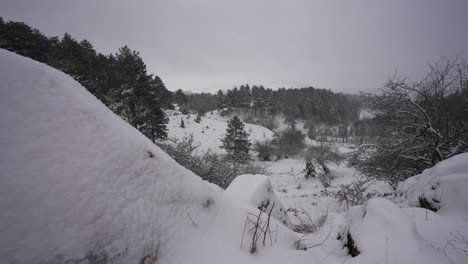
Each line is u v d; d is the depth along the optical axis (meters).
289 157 37.41
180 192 1.61
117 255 1.13
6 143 1.01
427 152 7.01
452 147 6.68
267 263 1.51
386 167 7.56
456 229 2.02
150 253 1.26
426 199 2.96
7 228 0.88
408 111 7.34
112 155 1.33
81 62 21.92
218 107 73.94
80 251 1.02
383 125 8.33
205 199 1.78
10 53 1.32
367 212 2.24
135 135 1.61
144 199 1.37
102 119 1.45
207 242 1.54
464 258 1.57
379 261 1.57
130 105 16.92
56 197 1.03
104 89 21.55
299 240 2.19
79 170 1.16
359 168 8.53
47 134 1.15
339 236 2.55
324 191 12.57
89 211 1.11
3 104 1.10
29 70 1.30
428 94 7.02
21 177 0.98
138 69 18.12
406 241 1.68
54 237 0.97
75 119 1.30
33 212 0.96
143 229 1.29
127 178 1.34
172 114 56.84
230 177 8.02
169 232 1.41
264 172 19.16
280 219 3.45
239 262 1.44
